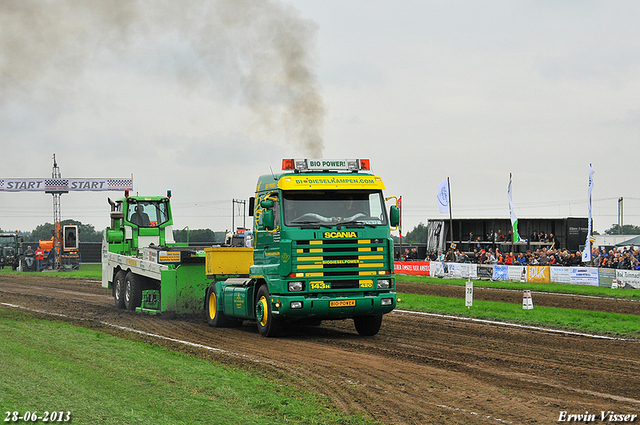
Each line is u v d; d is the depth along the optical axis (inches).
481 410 310.8
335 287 523.8
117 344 477.7
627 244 2062.0
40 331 541.0
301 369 399.5
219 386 338.3
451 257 1589.6
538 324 649.6
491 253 1472.7
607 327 616.7
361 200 542.0
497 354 464.8
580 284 1239.5
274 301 528.7
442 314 751.7
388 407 313.7
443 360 437.7
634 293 1057.5
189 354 452.1
